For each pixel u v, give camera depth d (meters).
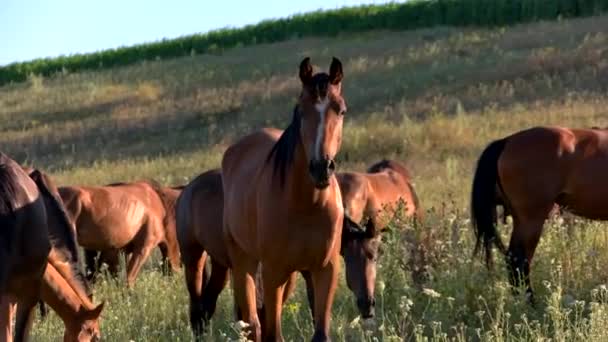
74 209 18.31
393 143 31.81
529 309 12.16
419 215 15.44
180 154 38.59
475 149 30.09
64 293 10.94
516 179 13.99
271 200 9.84
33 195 10.32
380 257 13.30
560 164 13.90
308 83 9.21
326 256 9.86
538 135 14.06
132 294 15.36
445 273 12.80
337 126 9.06
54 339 12.62
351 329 11.79
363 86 45.06
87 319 10.98
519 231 14.03
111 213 18.62
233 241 11.06
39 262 10.37
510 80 40.91
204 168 32.62
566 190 13.99
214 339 12.38
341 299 13.35
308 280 12.16
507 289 12.52
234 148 11.38
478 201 14.11
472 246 14.75
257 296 11.76
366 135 32.59
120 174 32.84
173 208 19.81
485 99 38.00
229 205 10.87
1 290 9.88
